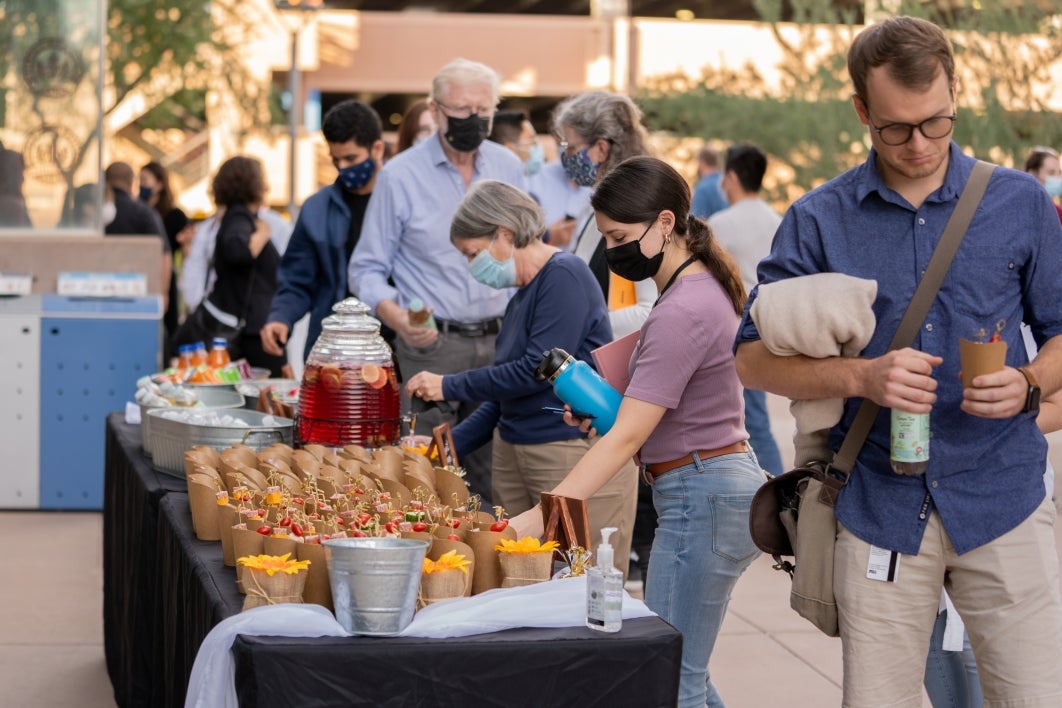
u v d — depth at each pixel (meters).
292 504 3.11
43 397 7.81
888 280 2.79
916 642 2.84
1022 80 15.98
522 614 2.54
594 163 4.59
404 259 5.44
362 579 2.44
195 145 26.33
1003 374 2.62
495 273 4.06
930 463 2.77
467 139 5.30
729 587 3.38
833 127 18.33
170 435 4.05
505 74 29.58
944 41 2.66
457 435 4.43
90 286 8.20
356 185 6.07
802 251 2.88
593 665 2.47
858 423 2.81
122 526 4.58
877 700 2.83
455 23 29.45
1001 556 2.78
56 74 8.69
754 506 3.02
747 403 7.31
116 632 4.71
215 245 7.92
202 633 2.83
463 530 2.89
